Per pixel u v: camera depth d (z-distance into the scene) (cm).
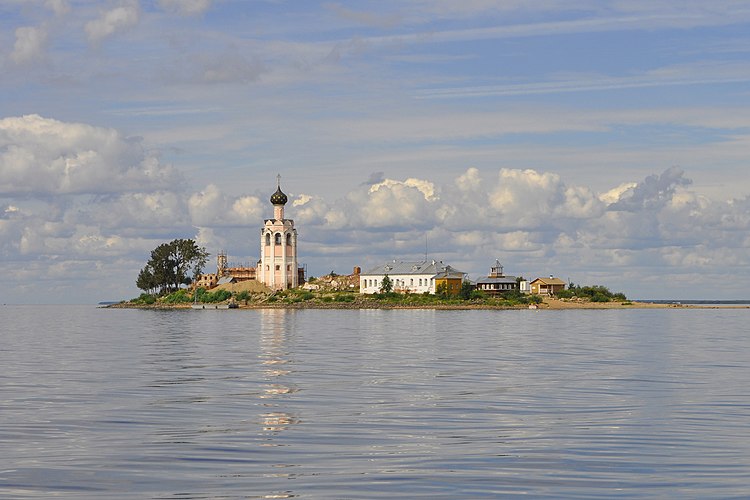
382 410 5319
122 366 8450
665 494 3222
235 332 16175
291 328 17762
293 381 7000
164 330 17288
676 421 4884
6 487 3356
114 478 3497
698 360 9162
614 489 3300
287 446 4144
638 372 7794
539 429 4631
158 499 3173
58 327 19450
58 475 3550
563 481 3428
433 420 4934
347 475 3534
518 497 3183
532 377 7344
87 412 5247
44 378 7262
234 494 3241
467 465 3725
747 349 10988
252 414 5153
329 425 4753
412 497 3183
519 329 16975
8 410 5338
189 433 4497
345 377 7325
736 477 3484
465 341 12838
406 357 9625
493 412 5247
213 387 6562
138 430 4594
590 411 5288
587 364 8656
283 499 3166
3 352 10581
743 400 5784
